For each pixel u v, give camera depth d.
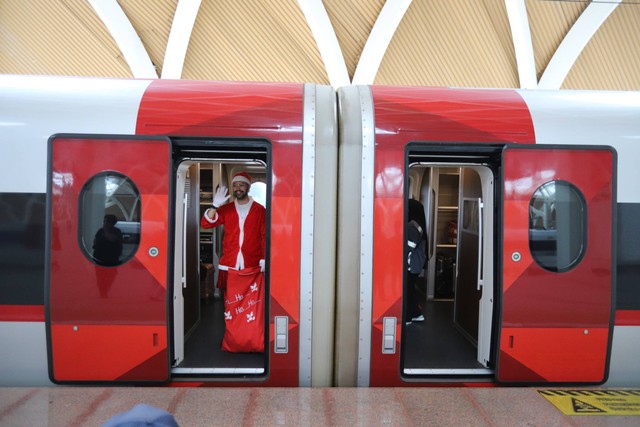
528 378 3.01
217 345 3.83
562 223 2.98
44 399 2.47
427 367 3.43
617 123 3.07
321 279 2.95
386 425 2.26
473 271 4.12
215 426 2.22
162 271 2.86
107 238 2.84
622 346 3.04
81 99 2.94
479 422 2.31
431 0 11.31
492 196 3.13
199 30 11.96
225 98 3.02
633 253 3.03
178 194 3.13
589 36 11.32
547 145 2.97
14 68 12.41
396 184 2.95
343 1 11.44
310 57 12.34
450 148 2.99
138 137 2.84
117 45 12.16
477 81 12.65
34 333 2.85
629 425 2.31
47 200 2.81
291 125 2.95
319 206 2.94
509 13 10.99
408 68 12.55
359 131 2.97
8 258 2.82
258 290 3.62
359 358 2.97
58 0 11.30
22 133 2.83
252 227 3.63
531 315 2.97
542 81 12.24
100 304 2.84
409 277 4.72
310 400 2.50
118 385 2.90
